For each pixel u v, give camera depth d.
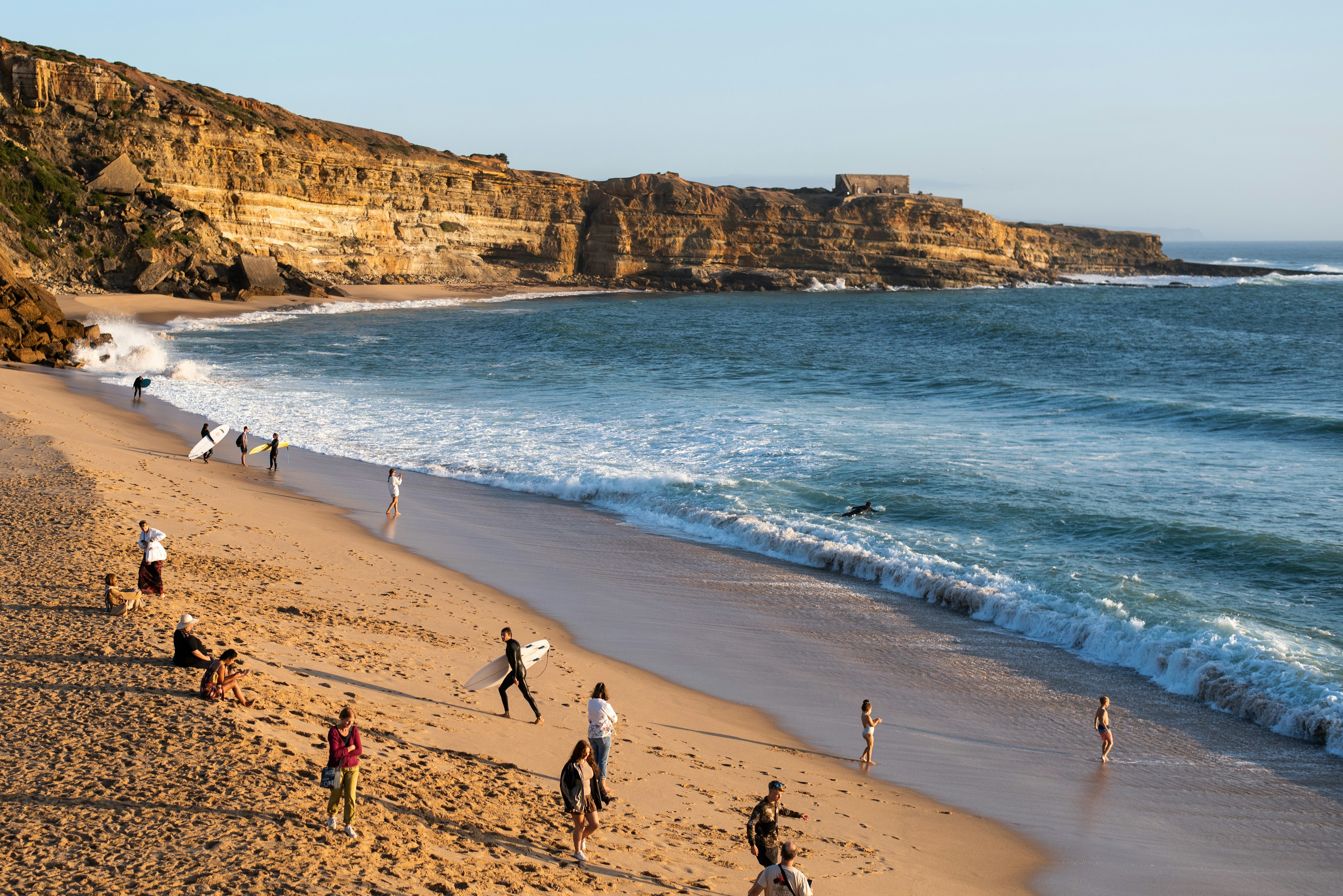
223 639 13.94
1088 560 22.05
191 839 8.23
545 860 9.05
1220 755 14.16
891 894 9.62
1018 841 11.41
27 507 21.30
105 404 40.47
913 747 14.16
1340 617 18.42
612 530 25.81
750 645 18.08
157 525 21.36
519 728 12.80
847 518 25.59
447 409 42.69
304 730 11.07
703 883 9.15
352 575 19.92
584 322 82.75
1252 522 24.22
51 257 87.12
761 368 57.34
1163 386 50.75
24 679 11.77
